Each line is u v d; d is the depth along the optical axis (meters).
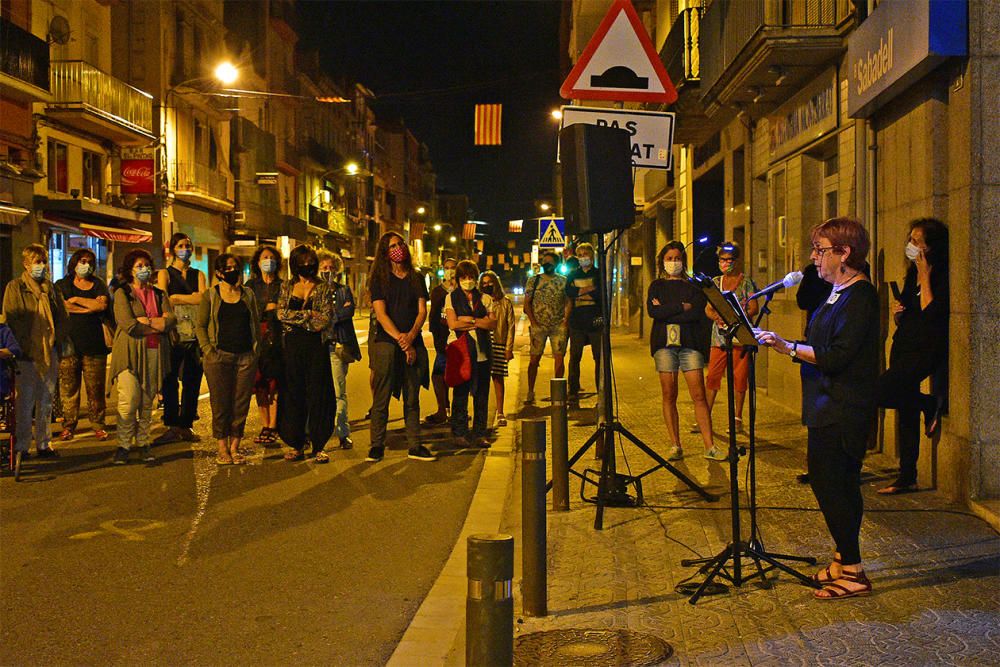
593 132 7.20
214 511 7.91
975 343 7.24
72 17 29.89
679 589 5.63
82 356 11.62
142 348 9.94
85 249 11.59
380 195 97.88
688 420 12.30
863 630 4.89
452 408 11.18
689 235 21.27
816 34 11.09
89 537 7.07
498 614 3.36
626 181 7.32
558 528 7.20
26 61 25.38
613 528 7.14
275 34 56.03
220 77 35.75
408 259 10.21
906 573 5.80
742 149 16.83
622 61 7.95
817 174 12.86
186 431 11.56
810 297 8.66
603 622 5.15
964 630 4.84
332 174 72.69
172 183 37.56
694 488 7.82
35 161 27.14
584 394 15.78
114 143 32.97
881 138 9.89
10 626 5.23
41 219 27.44
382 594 5.82
